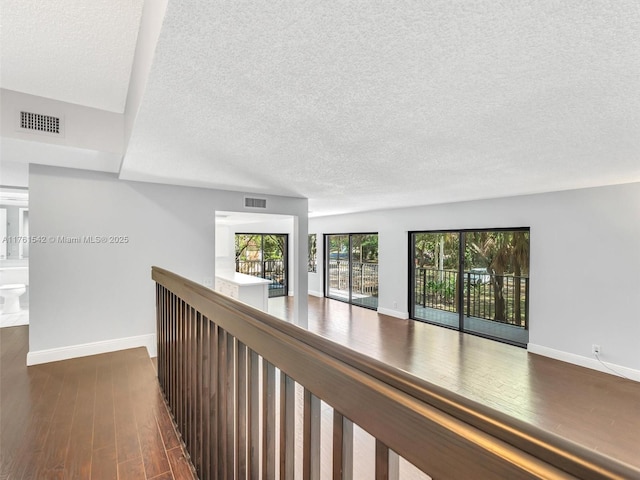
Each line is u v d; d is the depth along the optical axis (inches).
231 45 47.4
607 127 80.5
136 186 156.8
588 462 13.9
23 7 61.0
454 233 238.8
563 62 51.5
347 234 341.1
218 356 57.0
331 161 116.3
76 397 102.7
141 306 157.4
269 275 372.8
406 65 53.2
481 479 17.4
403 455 22.0
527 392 139.6
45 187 135.7
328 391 29.5
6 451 75.9
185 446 76.8
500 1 37.5
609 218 159.2
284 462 37.8
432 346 200.5
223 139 92.5
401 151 103.3
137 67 74.0
